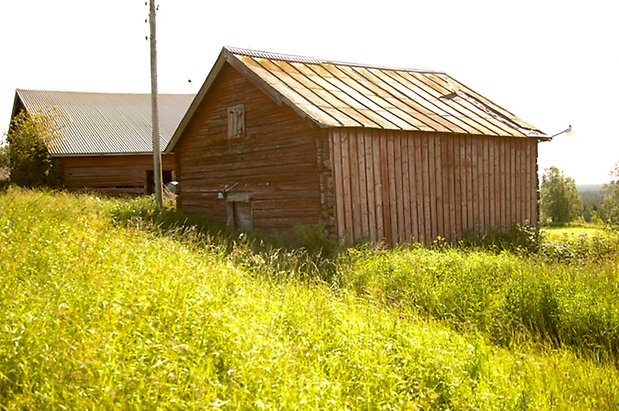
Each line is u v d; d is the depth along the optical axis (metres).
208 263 7.80
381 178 14.77
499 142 17.86
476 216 17.09
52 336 4.38
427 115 16.75
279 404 4.04
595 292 8.27
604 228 17.02
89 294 5.29
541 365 6.12
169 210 18.56
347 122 13.91
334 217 13.75
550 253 15.48
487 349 6.34
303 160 14.67
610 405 5.32
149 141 33.12
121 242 7.71
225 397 4.07
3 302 4.94
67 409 3.73
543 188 55.66
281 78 15.70
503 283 8.87
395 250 12.65
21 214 9.35
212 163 18.25
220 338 4.83
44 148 30.53
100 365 4.04
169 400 3.90
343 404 4.43
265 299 6.75
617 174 54.31
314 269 10.93
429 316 7.95
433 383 5.16
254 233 16.11
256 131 16.28
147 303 5.07
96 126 34.12
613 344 7.32
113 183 31.55
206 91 17.66
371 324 6.40
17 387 4.06
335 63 18.42
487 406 4.84
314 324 6.05
